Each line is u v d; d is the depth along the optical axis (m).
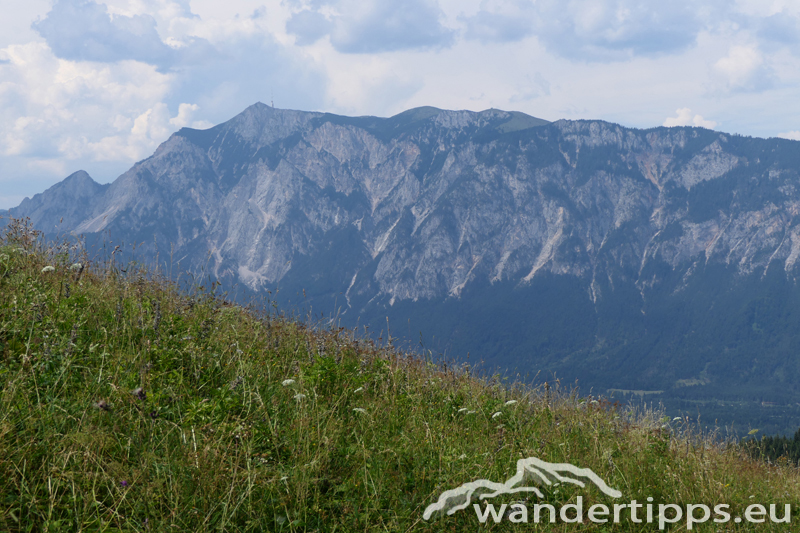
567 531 5.29
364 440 5.88
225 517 4.14
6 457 3.99
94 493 3.90
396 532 4.62
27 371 5.00
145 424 4.80
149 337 6.48
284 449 5.22
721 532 5.79
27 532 3.65
